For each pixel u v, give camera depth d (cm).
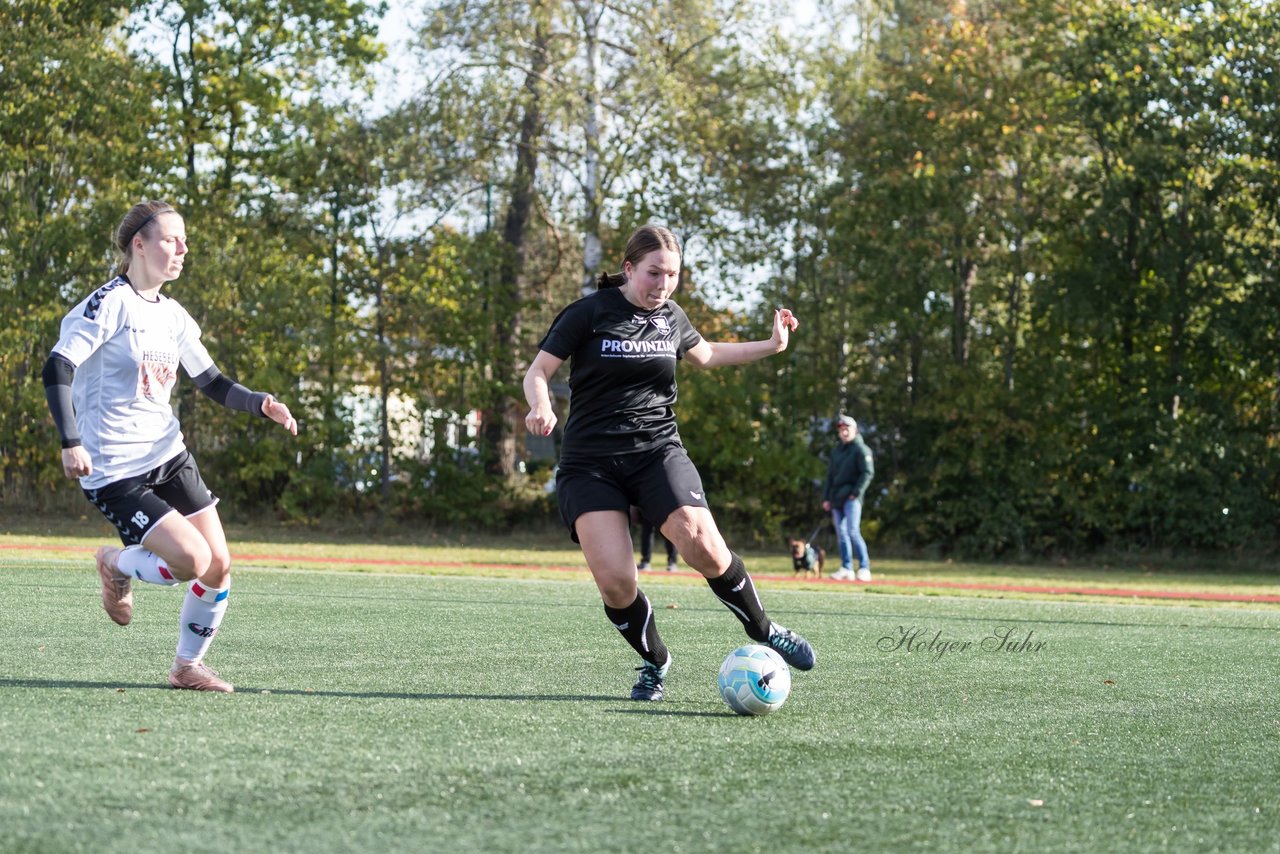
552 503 5912
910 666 1510
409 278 5553
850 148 5697
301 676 1302
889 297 5469
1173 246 5225
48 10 5444
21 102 5325
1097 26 5212
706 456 5500
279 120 5678
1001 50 5519
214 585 1161
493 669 1391
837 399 5694
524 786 803
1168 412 5366
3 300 5284
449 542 5438
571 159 6009
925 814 766
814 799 794
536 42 5875
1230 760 964
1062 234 5506
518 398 5822
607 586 1158
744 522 5669
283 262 5494
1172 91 5150
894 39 6600
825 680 1370
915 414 5491
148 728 951
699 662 1505
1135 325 5400
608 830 705
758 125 5919
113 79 5409
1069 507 5353
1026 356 5581
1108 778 885
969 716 1143
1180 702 1263
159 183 5541
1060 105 5366
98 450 1114
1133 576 4666
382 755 880
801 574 4091
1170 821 769
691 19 5803
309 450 5628
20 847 634
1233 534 5194
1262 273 5156
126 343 1109
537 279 6544
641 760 895
